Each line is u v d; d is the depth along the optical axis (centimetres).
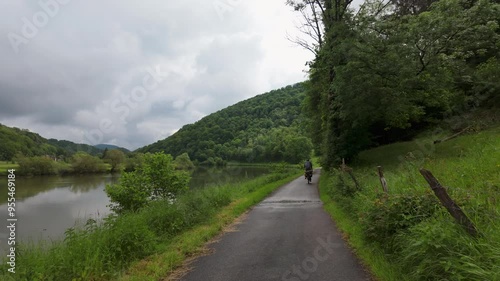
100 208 1777
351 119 2112
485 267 342
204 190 1570
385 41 1861
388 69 1770
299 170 4838
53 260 585
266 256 645
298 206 1365
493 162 812
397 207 564
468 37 1817
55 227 1289
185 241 785
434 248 404
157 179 1541
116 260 648
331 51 2034
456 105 2267
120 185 1459
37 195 2261
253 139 10012
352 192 1088
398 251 523
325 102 2669
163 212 945
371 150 2783
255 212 1243
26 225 1331
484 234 393
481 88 2147
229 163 9438
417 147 2069
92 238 695
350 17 2072
